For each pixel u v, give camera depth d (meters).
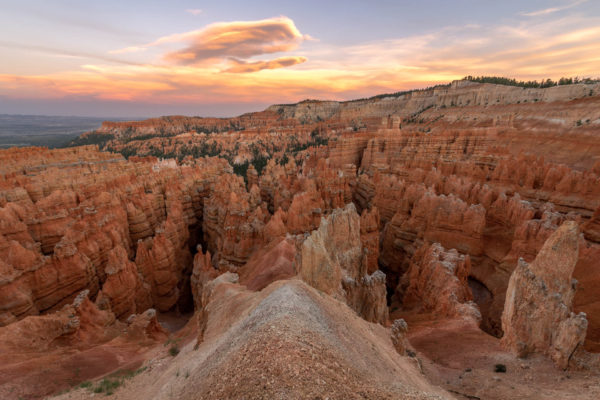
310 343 13.32
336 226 37.69
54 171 92.75
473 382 25.38
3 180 75.44
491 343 32.09
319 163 113.88
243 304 23.55
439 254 50.34
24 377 24.83
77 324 35.03
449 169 94.12
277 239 48.88
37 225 55.59
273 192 99.38
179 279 68.12
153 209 83.25
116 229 63.44
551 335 27.45
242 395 10.66
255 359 12.16
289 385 10.74
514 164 81.75
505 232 59.44
